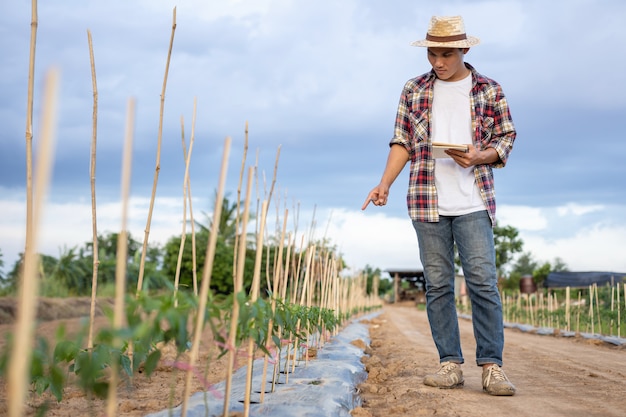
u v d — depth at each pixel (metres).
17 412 1.18
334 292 8.87
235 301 2.28
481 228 3.88
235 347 2.36
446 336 4.13
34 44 2.70
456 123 4.02
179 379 4.54
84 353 2.64
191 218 3.75
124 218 1.52
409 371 5.14
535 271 39.44
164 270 23.22
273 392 3.62
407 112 4.17
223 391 3.79
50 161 1.15
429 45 3.80
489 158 3.84
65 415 3.16
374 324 17.81
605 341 9.99
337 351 6.55
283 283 4.12
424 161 4.05
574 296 26.12
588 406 3.55
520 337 11.45
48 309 10.88
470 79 4.06
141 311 1.90
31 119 2.68
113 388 1.75
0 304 10.19
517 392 4.04
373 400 3.82
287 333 3.97
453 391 3.96
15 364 1.19
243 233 2.31
